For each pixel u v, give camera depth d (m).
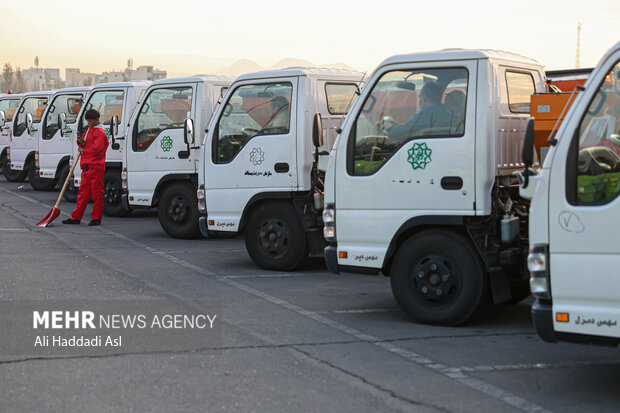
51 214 15.30
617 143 5.45
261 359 6.20
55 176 20.89
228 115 10.66
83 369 5.80
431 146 7.47
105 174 17.45
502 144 7.53
